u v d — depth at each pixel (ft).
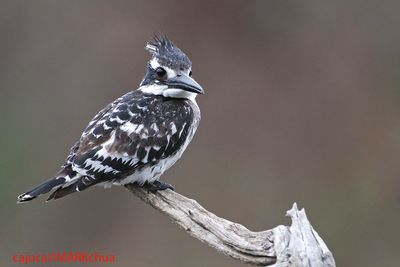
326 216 46.78
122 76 50.31
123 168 27.68
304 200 47.03
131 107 28.45
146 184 28.19
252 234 25.22
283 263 24.00
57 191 26.76
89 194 46.24
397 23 51.96
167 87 29.30
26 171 47.78
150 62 29.99
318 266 23.70
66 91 49.98
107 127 27.86
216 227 25.76
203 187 46.68
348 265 46.50
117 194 46.32
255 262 24.95
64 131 49.11
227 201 46.39
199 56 50.67
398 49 51.65
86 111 49.55
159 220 45.80
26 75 50.24
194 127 29.81
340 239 46.68
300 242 24.06
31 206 46.24
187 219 26.50
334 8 52.37
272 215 46.03
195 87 28.96
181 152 29.32
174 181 46.78
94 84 50.08
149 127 28.19
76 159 27.22
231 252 25.30
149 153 28.02
